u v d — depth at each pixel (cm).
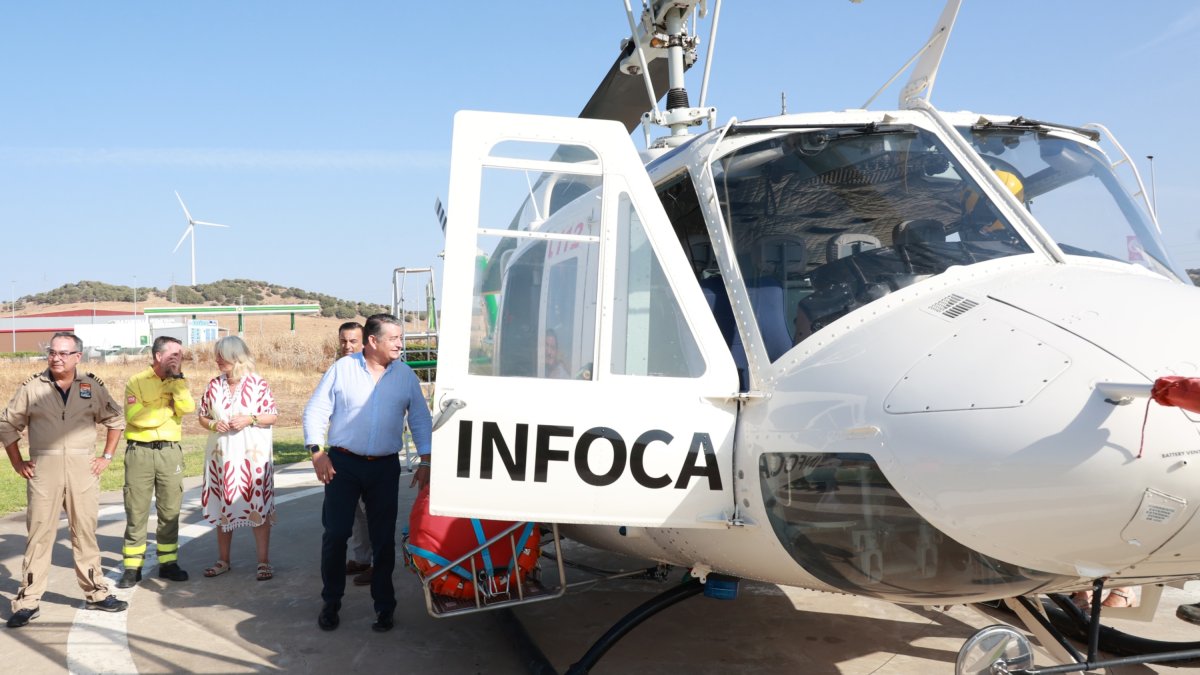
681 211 382
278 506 797
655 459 289
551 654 403
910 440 244
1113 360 227
